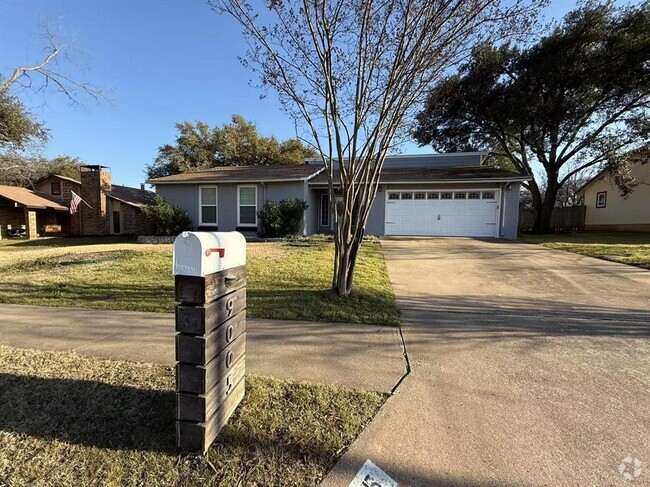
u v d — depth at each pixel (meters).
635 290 5.99
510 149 21.30
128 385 2.69
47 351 3.40
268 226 13.71
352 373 3.00
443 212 15.27
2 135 15.57
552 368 3.12
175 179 15.24
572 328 4.18
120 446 2.11
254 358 3.29
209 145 30.72
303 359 3.28
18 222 21.19
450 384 2.82
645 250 10.05
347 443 2.12
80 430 2.25
